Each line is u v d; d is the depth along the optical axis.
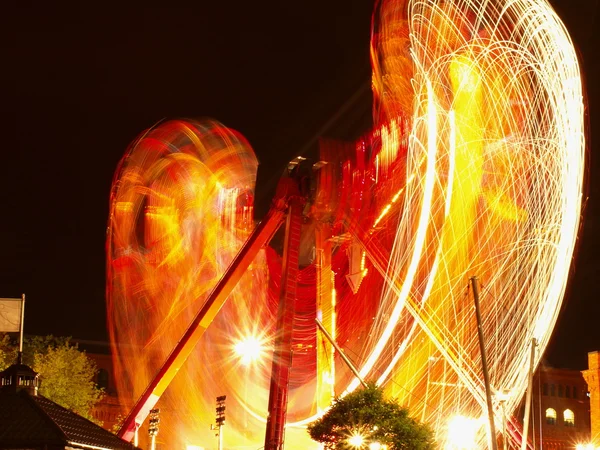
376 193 66.00
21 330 31.56
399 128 63.31
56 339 93.31
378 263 66.88
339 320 75.00
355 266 69.19
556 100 56.81
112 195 91.38
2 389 27.11
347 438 44.88
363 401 45.97
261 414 102.50
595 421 95.38
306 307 73.44
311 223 68.12
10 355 85.75
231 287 69.50
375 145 66.31
